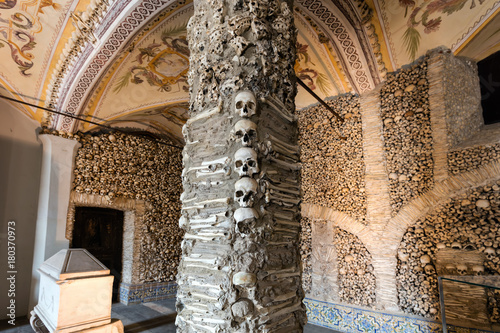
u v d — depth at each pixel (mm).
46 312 3346
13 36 4676
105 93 5891
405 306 4391
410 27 4488
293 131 2166
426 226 4379
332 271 5340
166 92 6418
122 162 7145
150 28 4547
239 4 2020
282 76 2061
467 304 2861
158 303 7020
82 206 6641
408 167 4691
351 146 5469
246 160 1699
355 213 5207
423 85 4703
